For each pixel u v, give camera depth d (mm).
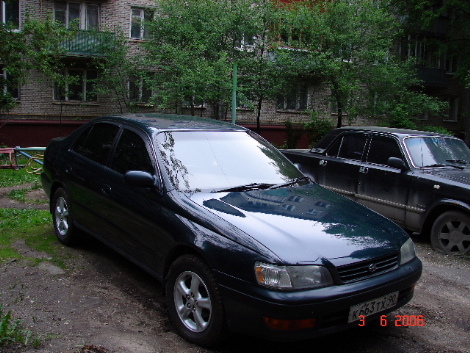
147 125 4609
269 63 20453
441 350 3682
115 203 4434
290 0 22547
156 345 3434
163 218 3805
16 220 6832
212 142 4578
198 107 23844
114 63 21422
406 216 6988
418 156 7184
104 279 4699
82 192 5078
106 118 5254
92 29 21609
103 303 4137
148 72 21188
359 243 3459
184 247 3625
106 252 5527
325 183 8289
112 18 23047
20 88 21953
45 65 18375
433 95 30625
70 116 22938
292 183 4516
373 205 7473
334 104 22312
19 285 4426
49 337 3426
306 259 3154
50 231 6309
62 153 5703
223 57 18391
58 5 22266
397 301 3557
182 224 3627
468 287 5262
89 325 3693
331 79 20531
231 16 19812
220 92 18797
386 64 20781
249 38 21000
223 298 3246
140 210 4070
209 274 3336
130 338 3516
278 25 20812
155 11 21969
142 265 4117
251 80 21281
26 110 22188
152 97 19609
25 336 3402
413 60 23328
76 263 5105
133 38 23484
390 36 21766
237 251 3229
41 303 4055
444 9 24469
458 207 6371
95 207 4828
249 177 4359
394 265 3586
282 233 3371
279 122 26578
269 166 4645
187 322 3557
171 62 19531
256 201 3896
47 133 22625
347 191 7883
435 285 5270
